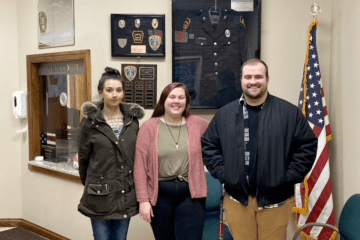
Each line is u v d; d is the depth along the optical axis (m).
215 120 2.19
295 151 2.08
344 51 2.61
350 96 2.50
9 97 3.96
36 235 3.78
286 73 2.96
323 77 2.92
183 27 2.98
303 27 2.93
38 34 3.70
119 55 3.10
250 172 2.05
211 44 2.98
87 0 3.26
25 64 3.88
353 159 2.45
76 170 3.40
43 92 3.89
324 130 2.68
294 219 2.89
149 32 3.07
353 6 2.45
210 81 3.00
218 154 2.18
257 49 2.93
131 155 2.35
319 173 2.66
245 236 2.13
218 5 2.95
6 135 3.97
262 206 2.04
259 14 2.91
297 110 2.07
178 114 2.23
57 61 3.57
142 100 3.11
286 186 2.04
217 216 2.70
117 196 2.33
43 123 3.92
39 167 3.75
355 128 2.42
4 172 3.98
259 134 2.01
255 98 2.03
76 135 3.56
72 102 3.56
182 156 2.21
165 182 2.21
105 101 2.35
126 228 2.44
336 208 2.74
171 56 3.08
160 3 3.07
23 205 4.00
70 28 3.40
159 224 2.27
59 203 3.61
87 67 3.25
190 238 2.21
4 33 3.90
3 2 3.88
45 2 3.60
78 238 3.46
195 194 2.21
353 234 1.89
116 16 3.09
